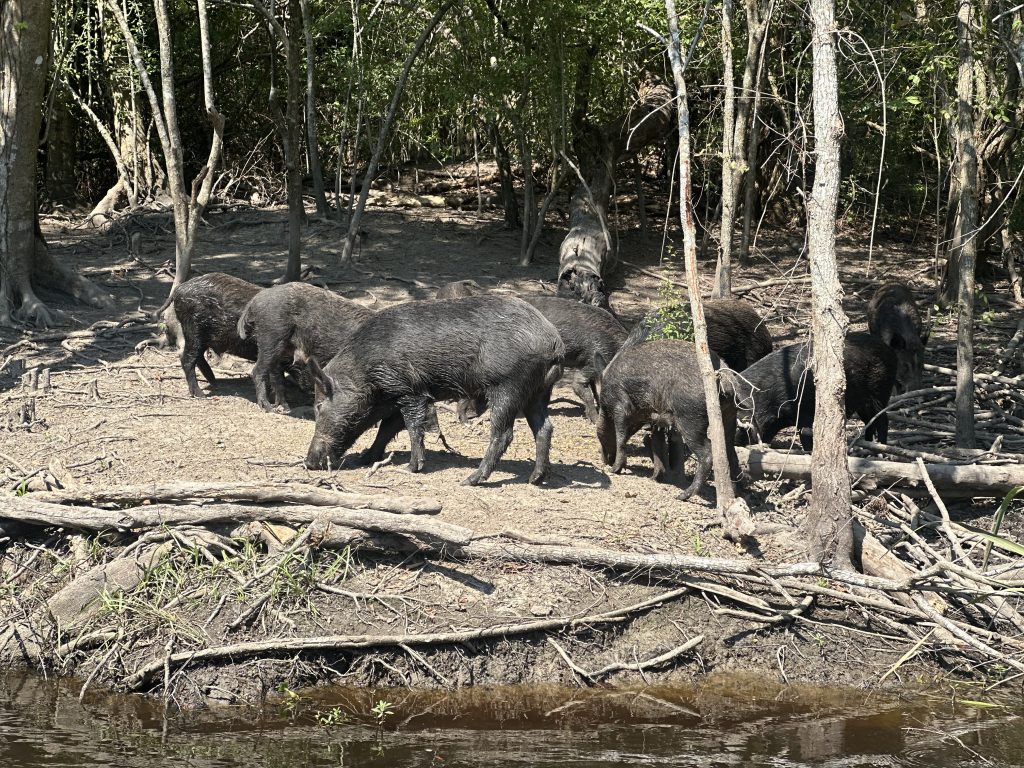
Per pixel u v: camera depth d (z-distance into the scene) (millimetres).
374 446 9156
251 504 7625
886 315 13219
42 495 7691
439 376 8586
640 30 16734
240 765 5707
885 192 21156
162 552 7289
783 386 9789
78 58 22047
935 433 10492
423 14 18719
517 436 10406
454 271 17062
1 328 13195
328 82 22016
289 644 6758
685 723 6426
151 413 10250
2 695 6574
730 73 12875
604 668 6941
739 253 18719
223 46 23266
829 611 7586
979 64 12266
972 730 6410
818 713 6633
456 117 20953
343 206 21125
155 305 14672
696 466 9117
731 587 7598
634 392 8688
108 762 5695
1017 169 16438
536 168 22938
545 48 17203
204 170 12922
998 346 14250
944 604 7621
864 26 12945
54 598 7152
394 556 7453
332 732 6156
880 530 8477
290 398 11266
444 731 6211
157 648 6828
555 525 7891
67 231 19484
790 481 9070
